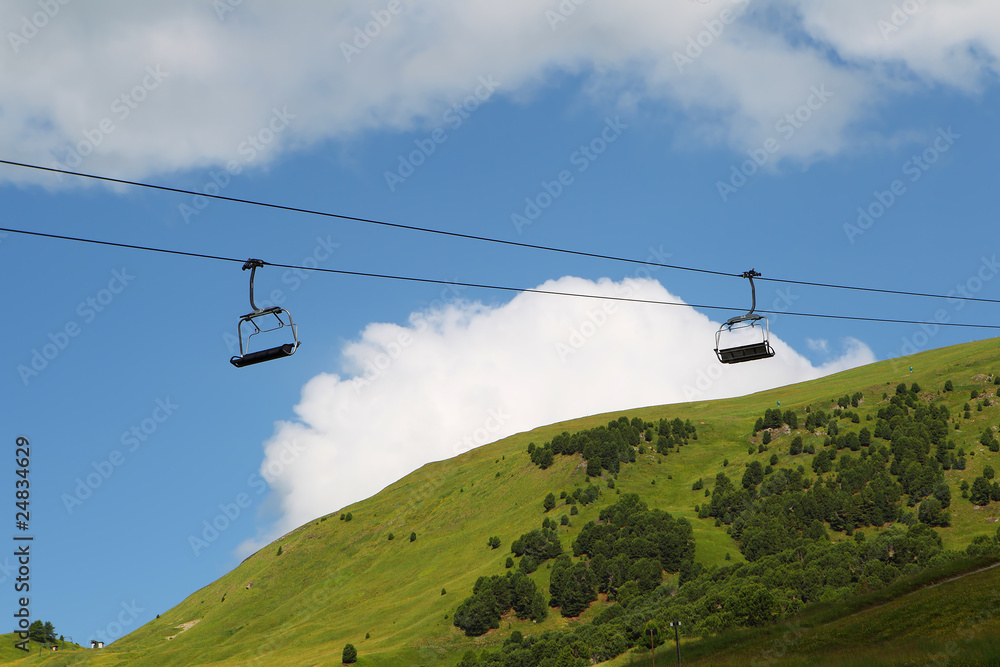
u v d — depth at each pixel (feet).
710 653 246.47
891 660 152.25
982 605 191.42
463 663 521.24
